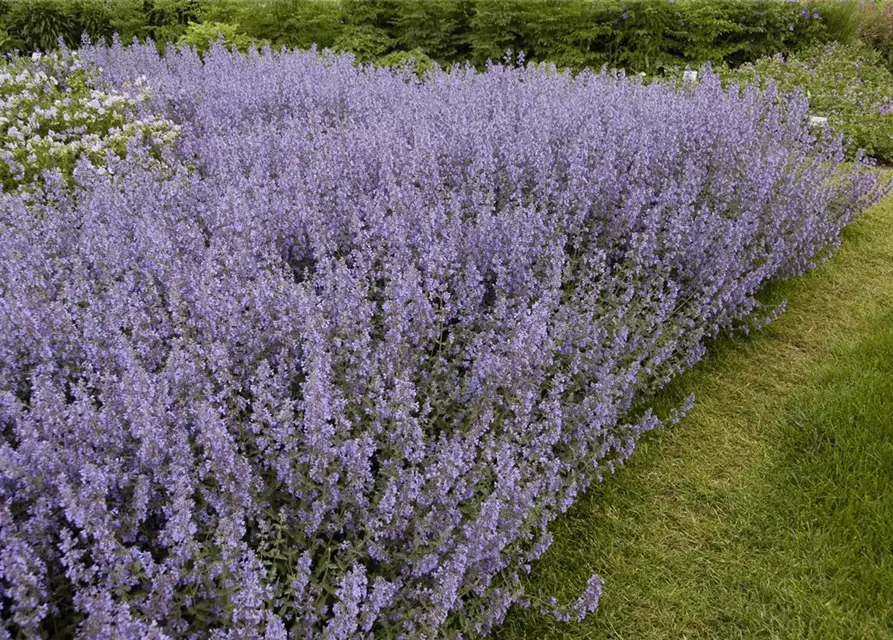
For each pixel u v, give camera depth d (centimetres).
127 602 176
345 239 349
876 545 280
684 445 339
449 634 224
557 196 389
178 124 536
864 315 445
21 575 173
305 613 204
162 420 216
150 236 297
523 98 522
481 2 882
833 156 532
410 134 457
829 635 248
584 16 891
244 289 277
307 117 523
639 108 515
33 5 945
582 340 310
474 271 308
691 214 396
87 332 252
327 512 228
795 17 937
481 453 254
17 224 325
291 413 222
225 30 842
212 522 212
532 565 272
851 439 328
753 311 442
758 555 281
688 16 896
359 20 910
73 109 508
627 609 261
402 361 271
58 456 207
